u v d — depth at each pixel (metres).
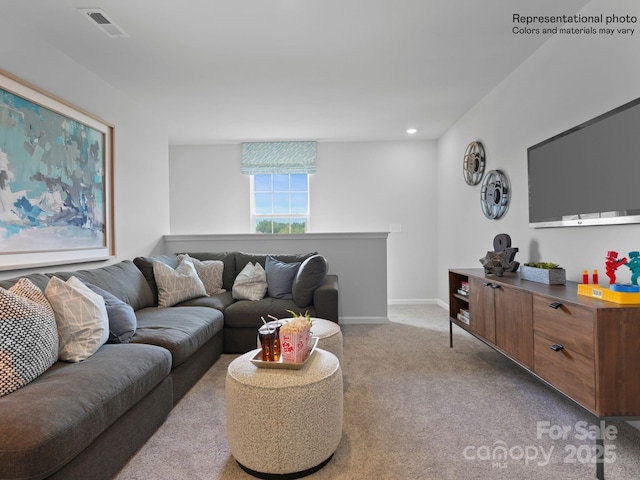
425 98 3.68
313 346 1.83
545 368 1.85
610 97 1.96
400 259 5.43
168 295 3.06
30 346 1.45
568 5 2.15
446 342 3.38
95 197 2.94
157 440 1.77
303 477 1.47
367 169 5.44
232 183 5.51
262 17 2.25
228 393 1.56
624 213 1.82
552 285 2.14
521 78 2.92
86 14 2.17
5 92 2.09
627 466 1.53
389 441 1.73
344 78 3.18
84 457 1.32
